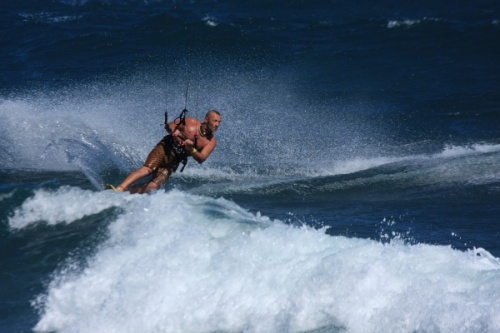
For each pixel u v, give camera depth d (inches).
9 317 987.3
